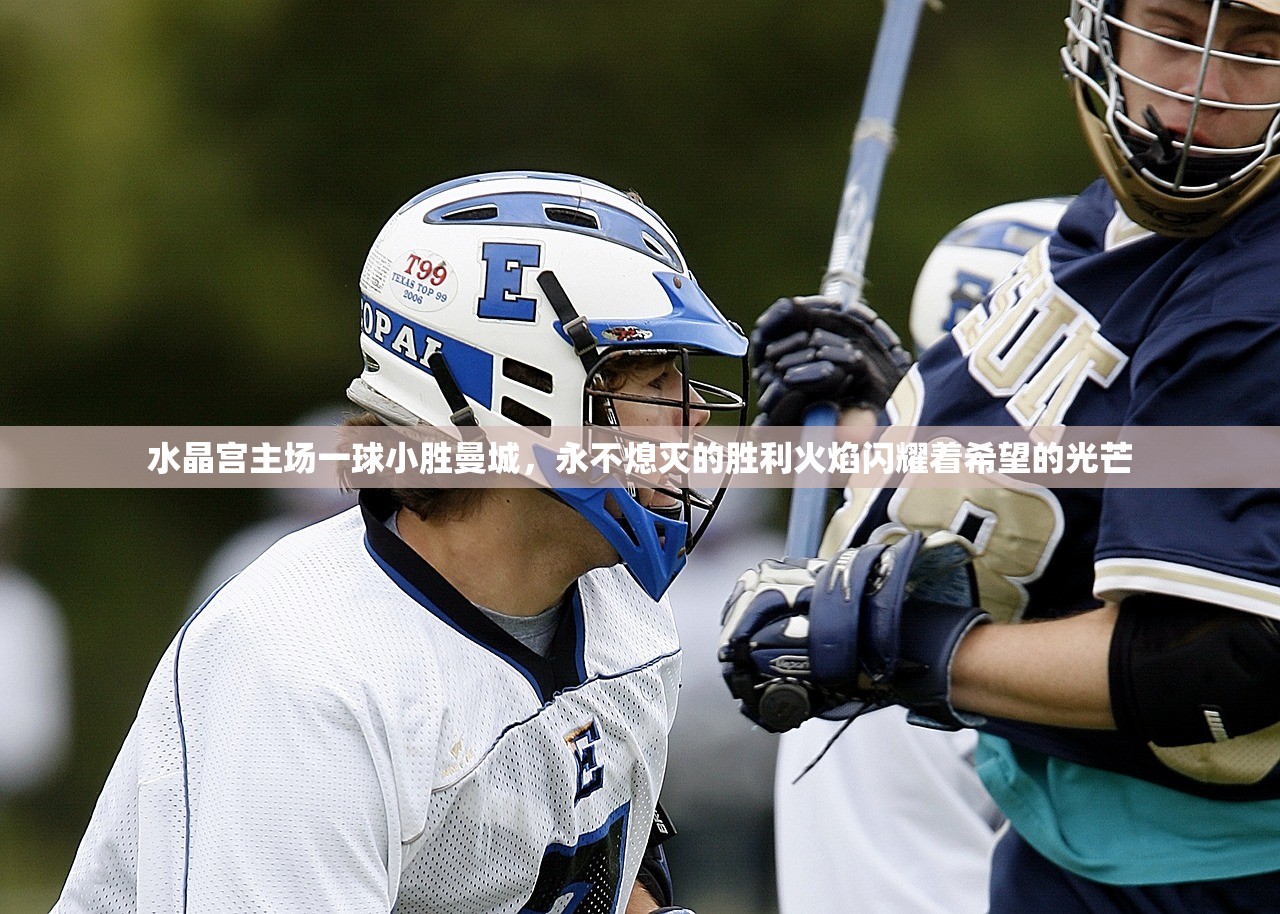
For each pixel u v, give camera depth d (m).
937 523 10.13
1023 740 10.15
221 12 44.31
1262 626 8.77
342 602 8.89
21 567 44.78
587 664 9.66
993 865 11.05
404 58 44.31
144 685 45.38
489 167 44.62
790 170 43.97
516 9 43.91
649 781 10.10
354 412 9.92
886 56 14.18
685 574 26.98
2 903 34.38
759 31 43.53
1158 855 9.72
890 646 9.31
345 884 8.41
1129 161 9.41
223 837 8.39
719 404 9.60
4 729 31.97
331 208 44.81
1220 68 9.11
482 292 9.19
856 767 12.97
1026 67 43.31
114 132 44.75
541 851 9.34
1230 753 9.28
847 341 12.37
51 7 45.84
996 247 13.92
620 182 44.31
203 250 44.44
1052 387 9.93
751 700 9.78
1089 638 9.23
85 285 44.69
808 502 11.96
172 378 46.47
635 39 43.53
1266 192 9.42
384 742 8.55
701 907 26.08
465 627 9.09
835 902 12.88
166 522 46.38
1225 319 8.95
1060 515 9.86
